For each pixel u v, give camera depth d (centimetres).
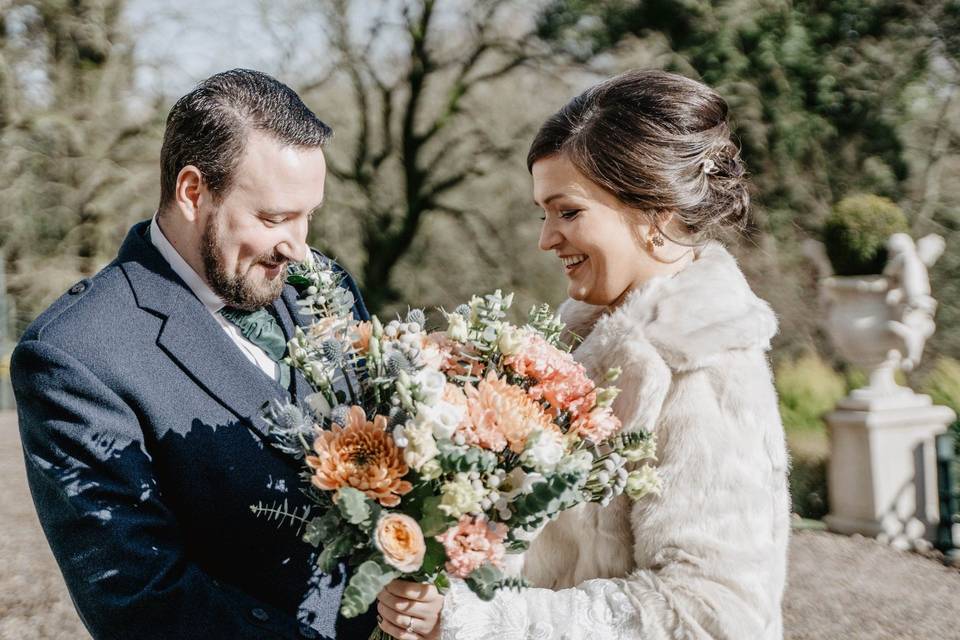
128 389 152
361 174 1417
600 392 142
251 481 158
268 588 158
